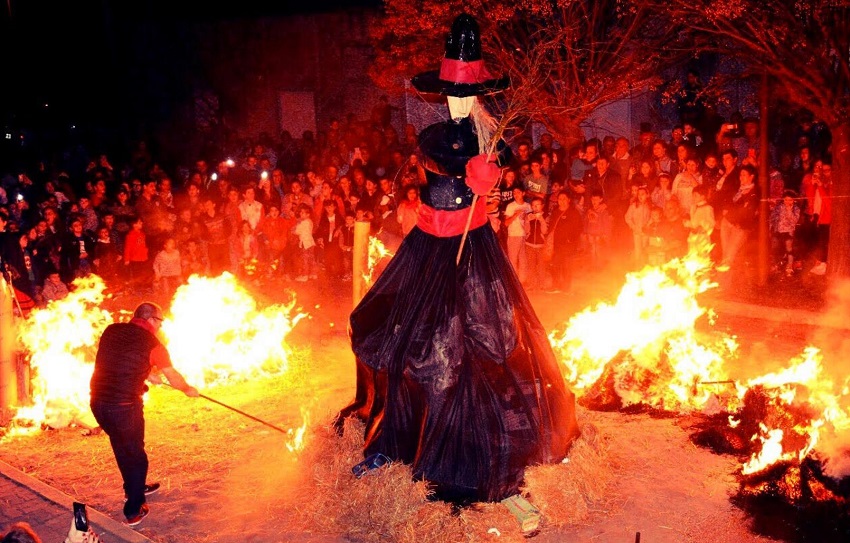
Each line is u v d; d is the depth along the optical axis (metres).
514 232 13.79
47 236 14.28
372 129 19.11
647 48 14.05
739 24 12.04
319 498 6.45
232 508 6.74
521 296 6.75
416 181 14.53
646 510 6.50
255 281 15.77
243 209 16.19
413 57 15.00
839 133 12.01
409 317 6.50
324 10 22.22
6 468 7.52
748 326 11.39
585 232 14.35
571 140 15.05
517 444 6.37
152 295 15.17
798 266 13.34
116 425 6.39
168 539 6.32
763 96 12.54
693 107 15.78
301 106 23.05
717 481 6.91
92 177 18.58
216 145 22.61
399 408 6.47
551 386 6.72
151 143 22.77
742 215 12.77
